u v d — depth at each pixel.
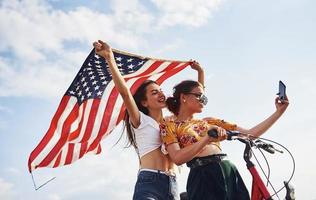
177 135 4.45
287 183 3.72
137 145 5.02
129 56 6.05
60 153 6.04
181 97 4.73
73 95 5.93
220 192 4.03
